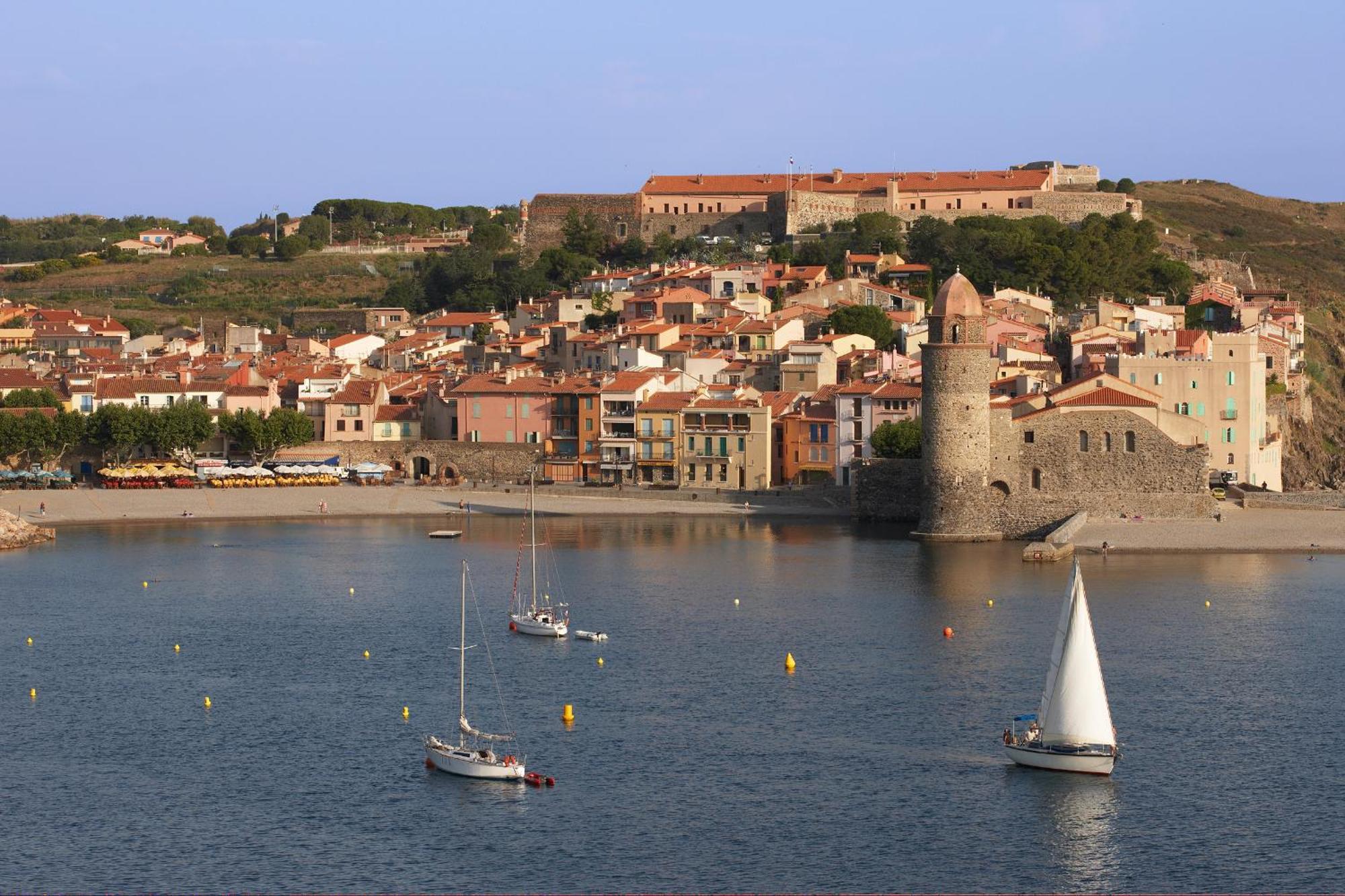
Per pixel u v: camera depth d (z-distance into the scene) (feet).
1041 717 555.69
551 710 617.62
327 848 485.15
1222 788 528.63
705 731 589.32
